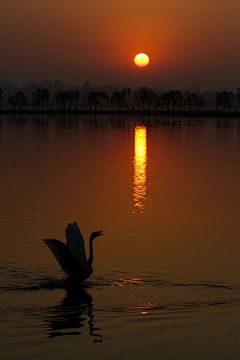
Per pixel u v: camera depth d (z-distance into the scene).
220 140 79.38
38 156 53.12
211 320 12.63
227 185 34.22
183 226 22.77
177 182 35.50
